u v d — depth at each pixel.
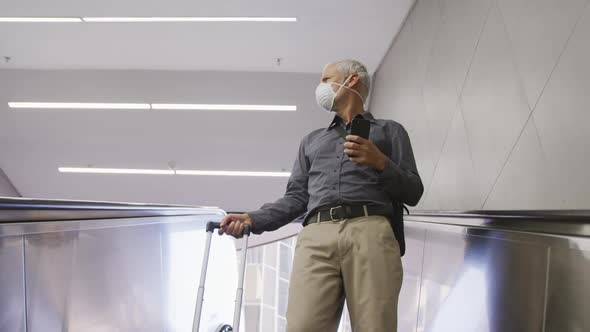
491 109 3.71
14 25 7.84
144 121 10.69
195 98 10.06
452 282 2.74
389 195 2.06
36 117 10.66
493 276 2.18
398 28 7.52
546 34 2.89
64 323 1.77
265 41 8.13
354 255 1.91
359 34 7.74
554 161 2.66
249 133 10.90
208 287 3.88
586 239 1.51
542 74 2.90
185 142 11.25
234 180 12.45
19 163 12.16
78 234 1.95
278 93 9.83
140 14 7.32
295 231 11.73
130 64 9.31
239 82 9.65
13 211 1.46
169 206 2.90
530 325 1.79
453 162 4.59
